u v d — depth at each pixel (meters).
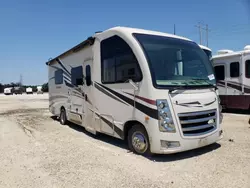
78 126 9.38
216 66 13.04
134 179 4.12
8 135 7.85
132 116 5.30
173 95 4.84
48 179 4.20
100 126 6.48
